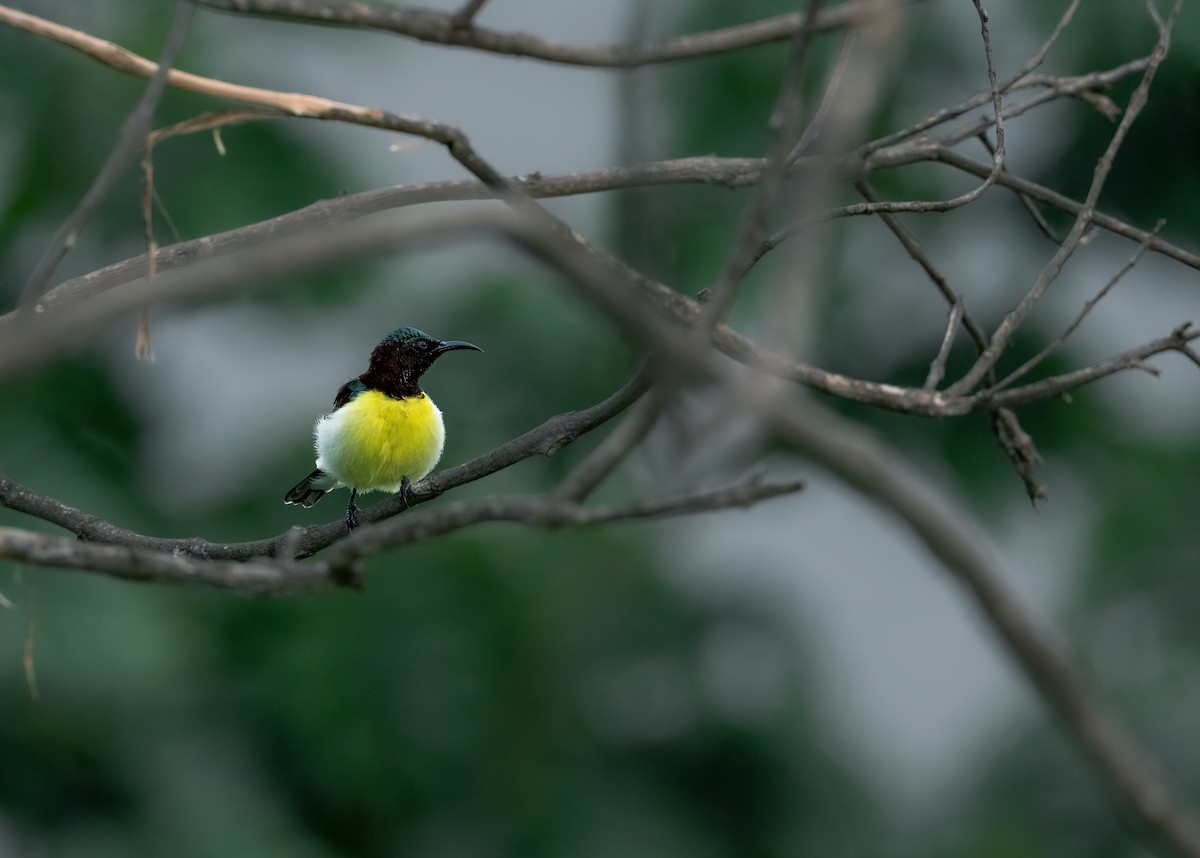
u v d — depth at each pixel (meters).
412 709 16.09
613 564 17.06
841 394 5.88
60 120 13.58
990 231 15.05
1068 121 14.41
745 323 13.04
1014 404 5.82
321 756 15.84
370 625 16.19
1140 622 15.34
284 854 14.59
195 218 13.62
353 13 5.29
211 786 14.64
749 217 3.68
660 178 6.39
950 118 6.50
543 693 16.61
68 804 13.76
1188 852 2.79
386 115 5.73
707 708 17.23
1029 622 2.88
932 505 2.96
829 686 18.06
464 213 3.14
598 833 16.36
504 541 16.91
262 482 15.66
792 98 3.87
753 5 13.63
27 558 4.16
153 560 4.12
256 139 14.02
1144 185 14.48
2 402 13.68
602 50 5.45
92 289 6.21
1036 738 16.30
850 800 17.34
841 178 6.52
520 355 15.22
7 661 12.70
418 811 16.17
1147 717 14.53
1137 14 12.88
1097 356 15.22
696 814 16.94
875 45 3.74
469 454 15.35
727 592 17.75
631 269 5.82
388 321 15.58
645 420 3.51
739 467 3.67
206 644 15.54
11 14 5.63
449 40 5.38
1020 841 15.45
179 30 4.97
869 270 14.61
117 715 13.76
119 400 14.88
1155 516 15.62
